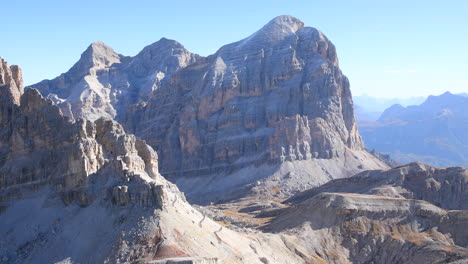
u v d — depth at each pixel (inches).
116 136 6771.7
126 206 6033.5
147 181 6200.8
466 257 7687.0
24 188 6614.2
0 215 6417.3
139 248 5605.3
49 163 6737.2
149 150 7032.5
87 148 6466.5
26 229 6156.5
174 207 6225.4
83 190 6304.1
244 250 6446.9
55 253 5802.2
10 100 7342.5
